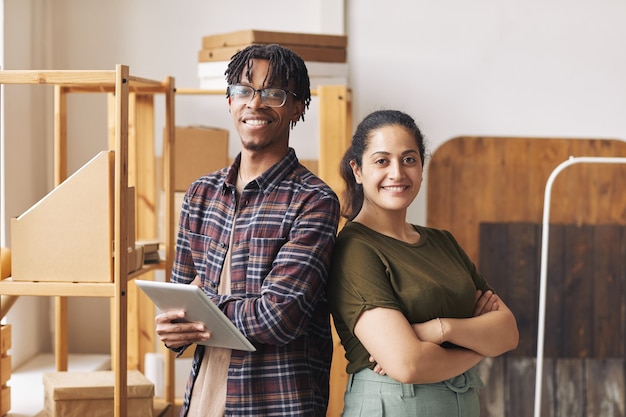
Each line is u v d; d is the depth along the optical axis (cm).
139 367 368
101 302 437
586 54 422
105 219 246
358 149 221
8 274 277
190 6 429
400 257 214
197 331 205
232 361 210
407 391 205
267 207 214
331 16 417
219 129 392
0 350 309
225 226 217
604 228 428
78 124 431
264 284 207
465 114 424
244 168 220
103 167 246
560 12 421
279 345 208
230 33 378
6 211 381
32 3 411
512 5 421
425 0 421
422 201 427
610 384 429
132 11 428
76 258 247
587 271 429
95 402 279
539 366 360
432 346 203
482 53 423
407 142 216
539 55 423
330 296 214
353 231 216
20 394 350
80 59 428
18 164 395
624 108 423
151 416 288
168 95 297
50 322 434
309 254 208
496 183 427
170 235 298
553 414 429
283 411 209
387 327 201
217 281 215
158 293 199
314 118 427
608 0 420
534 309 429
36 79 245
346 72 384
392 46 422
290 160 219
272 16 427
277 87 214
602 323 430
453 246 234
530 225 428
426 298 209
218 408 211
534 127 425
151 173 364
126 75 245
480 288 237
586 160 356
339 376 354
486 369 429
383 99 424
